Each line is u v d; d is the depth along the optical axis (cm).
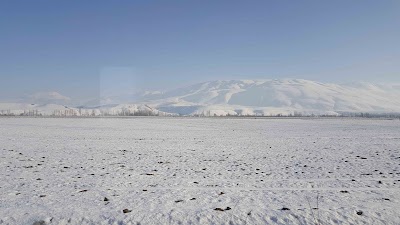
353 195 1124
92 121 10544
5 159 2097
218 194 1149
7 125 7338
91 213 923
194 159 2172
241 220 884
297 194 1145
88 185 1302
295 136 4462
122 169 1734
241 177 1498
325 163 1967
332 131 5650
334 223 863
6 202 1030
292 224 859
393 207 973
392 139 3847
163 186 1288
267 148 2914
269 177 1496
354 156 2306
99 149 2762
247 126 7750
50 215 902
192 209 961
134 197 1103
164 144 3262
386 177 1480
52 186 1280
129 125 7925
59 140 3641
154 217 898
